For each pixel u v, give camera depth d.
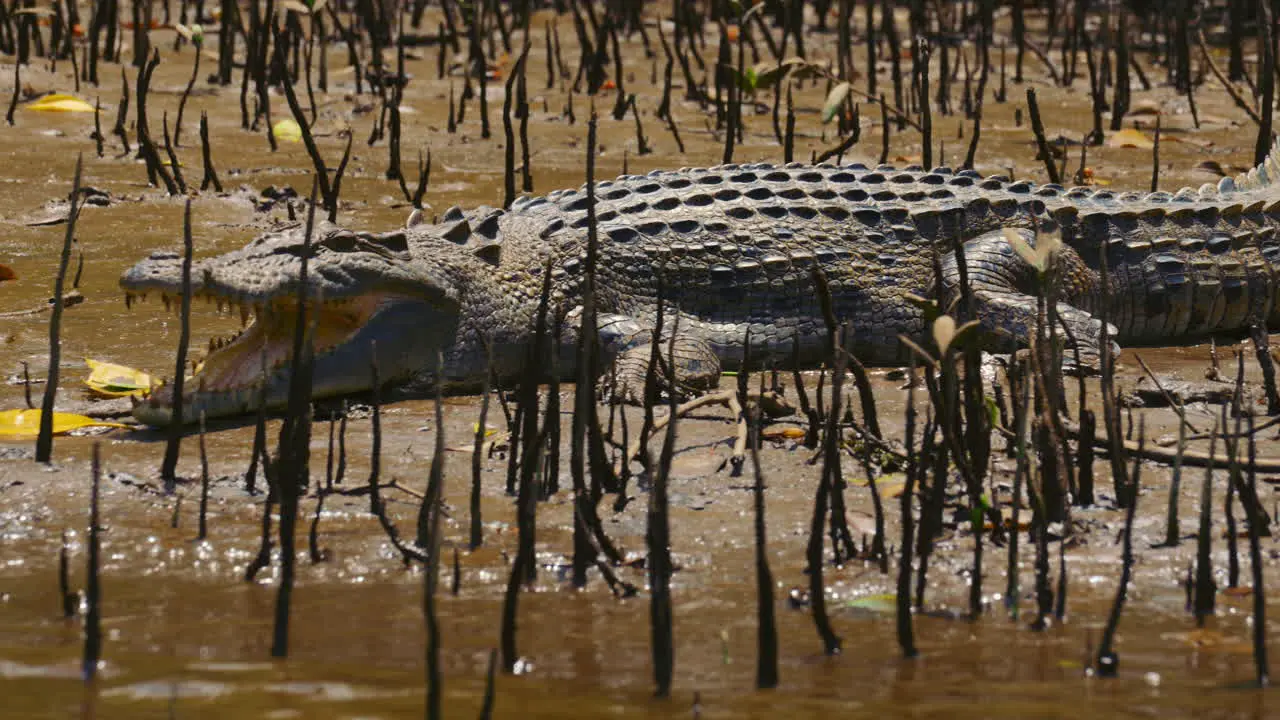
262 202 35.59
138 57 52.06
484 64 46.41
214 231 33.28
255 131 44.03
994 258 26.05
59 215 34.00
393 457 19.42
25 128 42.59
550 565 15.55
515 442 17.81
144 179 37.81
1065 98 52.34
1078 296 26.45
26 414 20.70
